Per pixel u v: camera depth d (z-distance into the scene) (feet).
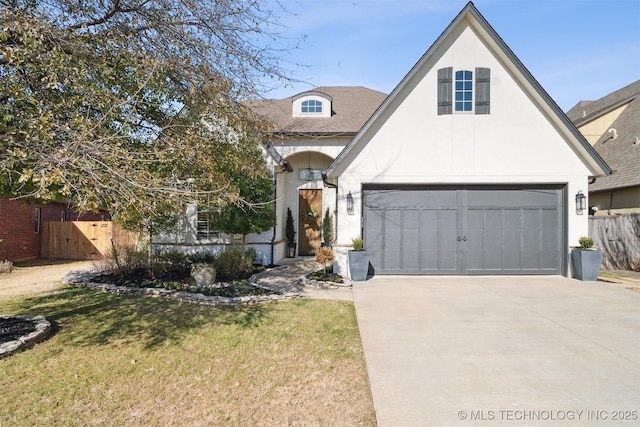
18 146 14.19
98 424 11.92
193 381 14.88
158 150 18.16
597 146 61.82
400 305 25.93
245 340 19.34
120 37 18.61
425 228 36.83
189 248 42.86
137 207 14.87
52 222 55.42
